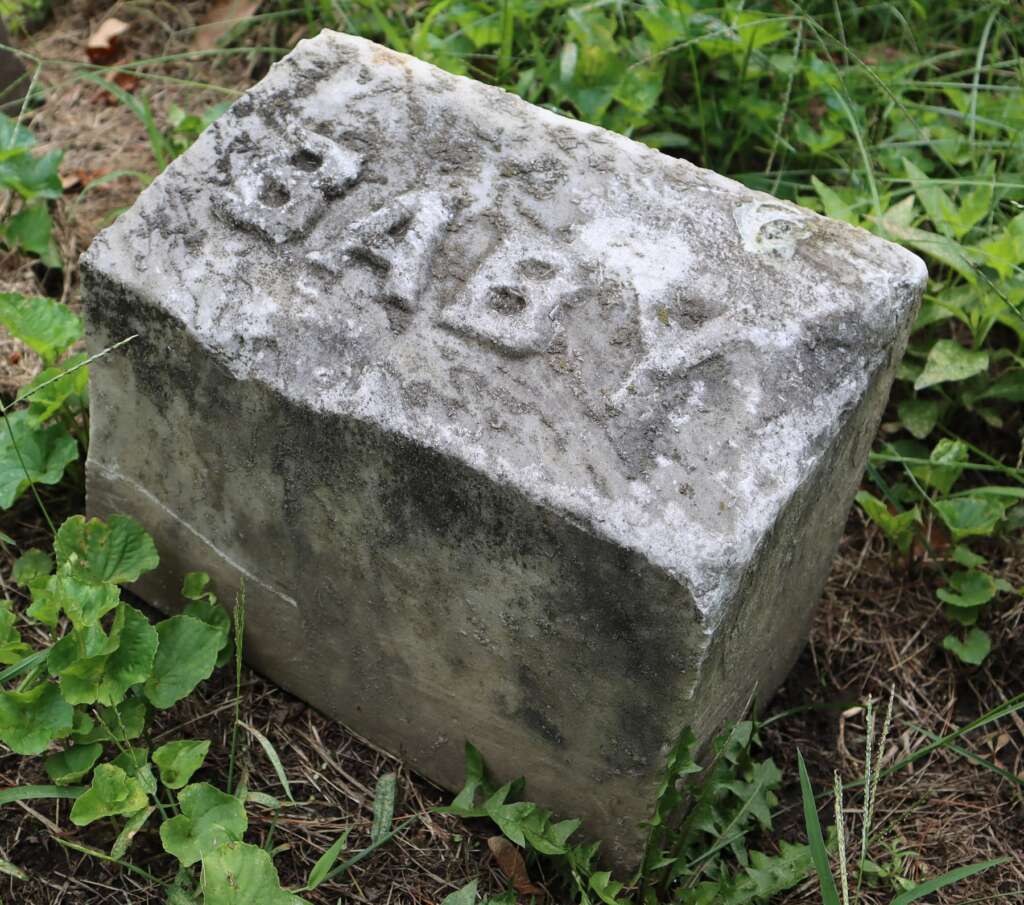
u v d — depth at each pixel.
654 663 0.60
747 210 0.67
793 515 0.63
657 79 0.95
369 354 0.63
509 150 0.68
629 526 0.58
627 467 0.59
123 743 0.69
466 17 0.99
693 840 0.68
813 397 0.62
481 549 0.62
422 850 0.70
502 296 0.64
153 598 0.76
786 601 0.69
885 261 0.65
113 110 1.07
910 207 0.86
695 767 0.62
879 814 0.74
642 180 0.68
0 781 0.70
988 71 0.99
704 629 0.58
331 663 0.71
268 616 0.72
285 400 0.63
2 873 0.68
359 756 0.73
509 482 0.59
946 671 0.80
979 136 0.98
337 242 0.66
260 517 0.68
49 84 1.08
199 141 0.69
